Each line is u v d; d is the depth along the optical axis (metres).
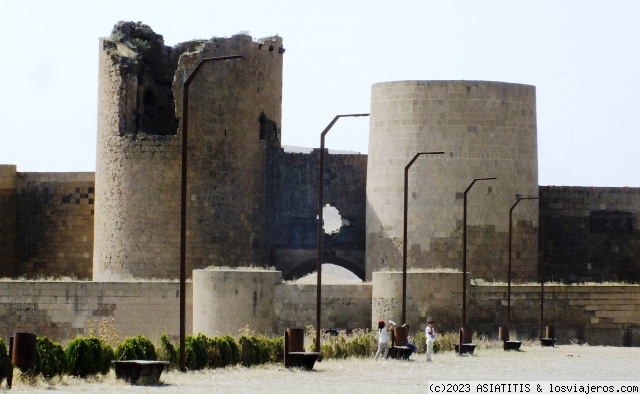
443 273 196.75
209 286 195.12
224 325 194.50
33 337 123.31
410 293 195.38
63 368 127.31
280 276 196.88
